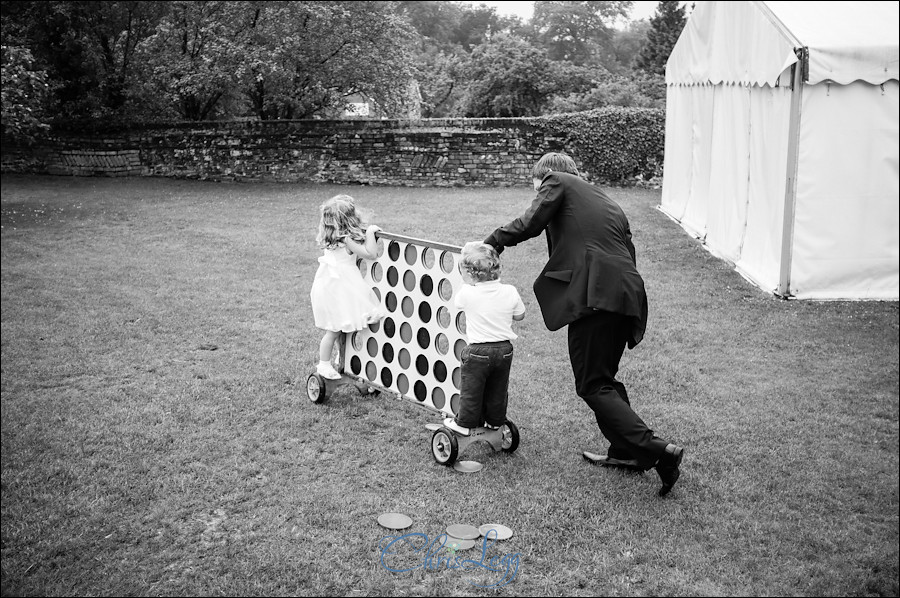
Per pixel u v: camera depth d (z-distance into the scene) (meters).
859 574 3.50
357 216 5.33
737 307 8.22
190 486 4.25
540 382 6.02
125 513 3.98
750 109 9.72
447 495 4.19
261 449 4.74
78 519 3.90
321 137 19.61
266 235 12.23
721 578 3.46
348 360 5.66
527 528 3.85
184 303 8.27
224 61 20.05
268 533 3.79
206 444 4.79
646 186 19.45
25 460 4.55
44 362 6.37
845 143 8.23
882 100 8.15
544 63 27.77
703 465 4.60
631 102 24.94
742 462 4.65
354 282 5.34
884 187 8.33
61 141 21.02
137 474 4.38
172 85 20.08
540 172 4.59
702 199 12.34
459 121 19.34
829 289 8.58
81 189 18.23
